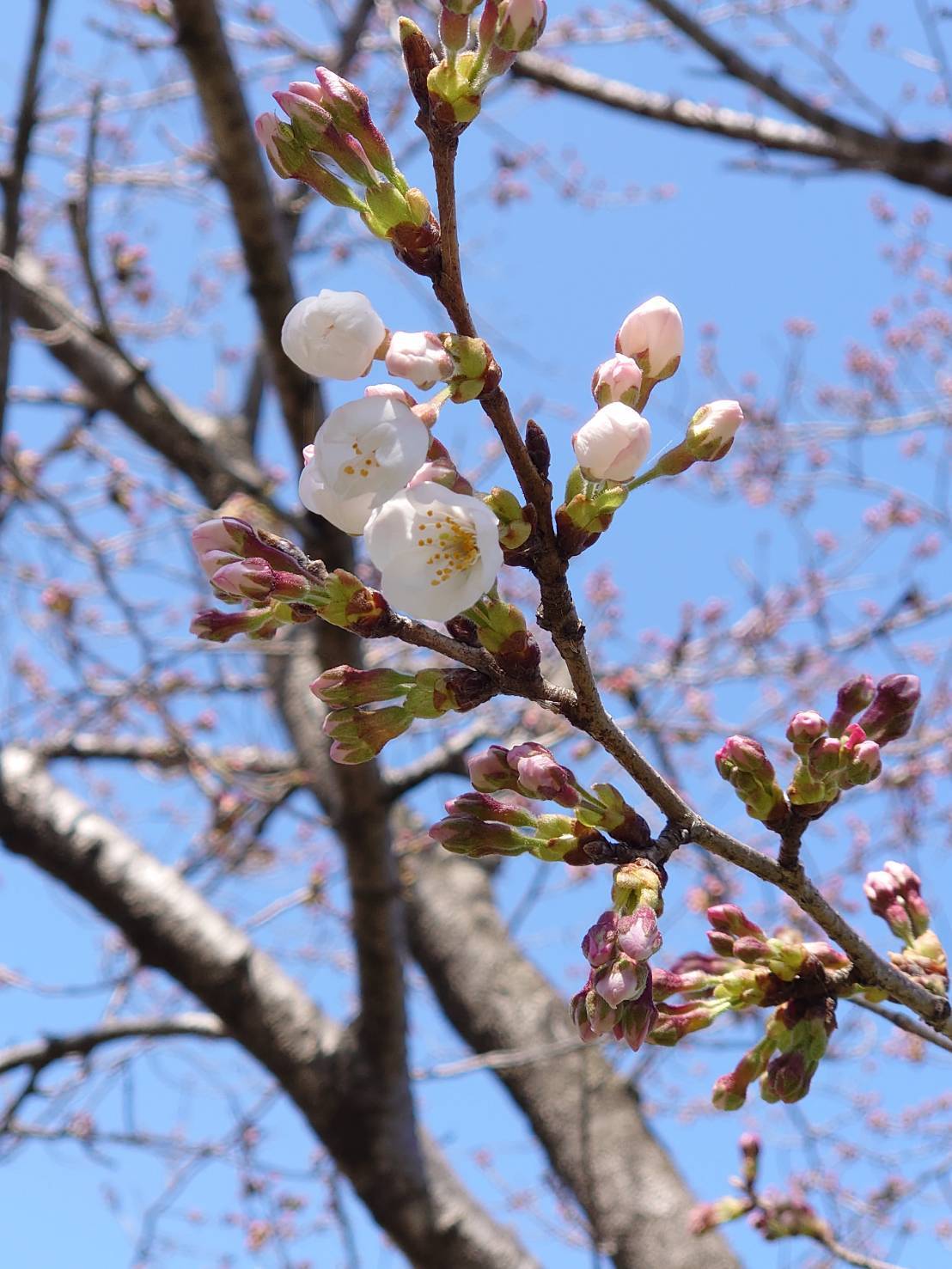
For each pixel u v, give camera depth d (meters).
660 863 1.68
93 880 5.62
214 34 4.90
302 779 6.55
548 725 6.89
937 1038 2.04
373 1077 5.41
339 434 1.46
